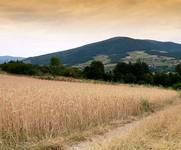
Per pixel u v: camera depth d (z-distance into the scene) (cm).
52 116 1594
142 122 1806
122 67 10625
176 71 10856
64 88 2855
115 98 2473
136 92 3628
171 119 1786
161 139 1267
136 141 1218
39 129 1519
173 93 5075
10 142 1304
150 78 10256
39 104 1672
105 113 2119
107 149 1095
